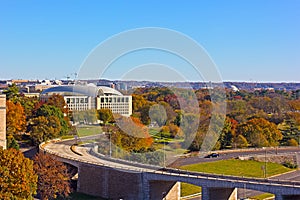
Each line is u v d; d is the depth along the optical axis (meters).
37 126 126.56
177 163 98.38
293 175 116.06
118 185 81.44
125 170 77.38
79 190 90.00
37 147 123.56
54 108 137.00
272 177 112.44
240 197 92.81
